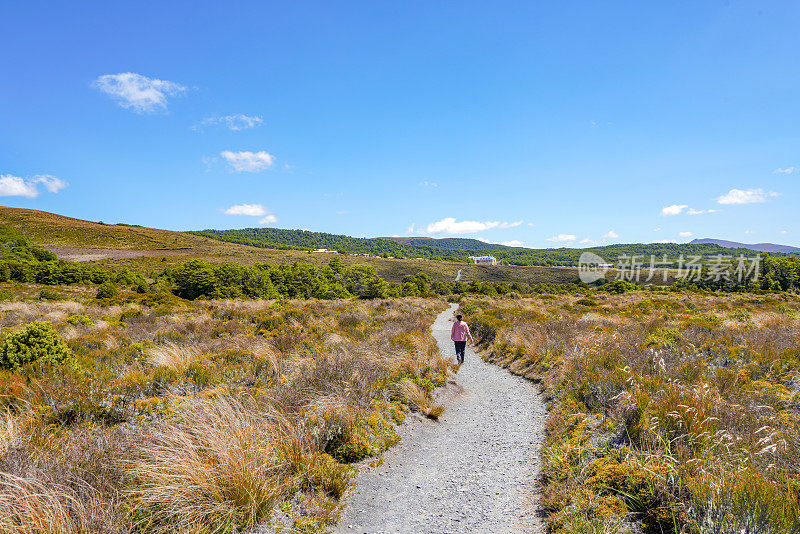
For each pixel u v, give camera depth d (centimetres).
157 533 285
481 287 5756
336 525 343
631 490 332
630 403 464
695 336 961
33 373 655
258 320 1464
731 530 261
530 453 495
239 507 320
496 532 330
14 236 9088
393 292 5597
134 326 1392
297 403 536
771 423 410
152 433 397
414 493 405
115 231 13800
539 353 1004
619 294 4156
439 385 834
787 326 1164
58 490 284
